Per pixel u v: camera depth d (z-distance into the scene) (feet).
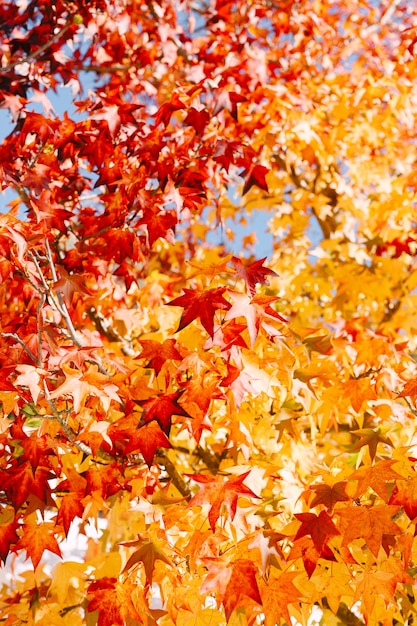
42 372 8.66
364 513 8.45
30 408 9.68
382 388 13.51
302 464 13.58
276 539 8.39
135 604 9.21
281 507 11.86
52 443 9.16
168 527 9.52
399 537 9.05
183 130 15.57
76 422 10.04
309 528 8.21
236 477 8.50
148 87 17.53
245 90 17.69
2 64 14.60
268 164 22.25
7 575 19.24
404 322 20.72
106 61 18.26
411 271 21.91
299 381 11.10
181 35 20.16
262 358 10.91
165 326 14.55
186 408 9.55
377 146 25.05
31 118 11.92
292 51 22.33
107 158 12.70
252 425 12.60
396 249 21.21
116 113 12.03
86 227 13.10
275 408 13.37
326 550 8.39
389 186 23.86
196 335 10.69
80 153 12.47
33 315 11.28
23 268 9.26
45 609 11.33
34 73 14.32
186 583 9.51
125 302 15.53
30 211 11.78
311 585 9.33
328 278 21.97
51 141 12.84
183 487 12.76
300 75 22.04
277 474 12.26
